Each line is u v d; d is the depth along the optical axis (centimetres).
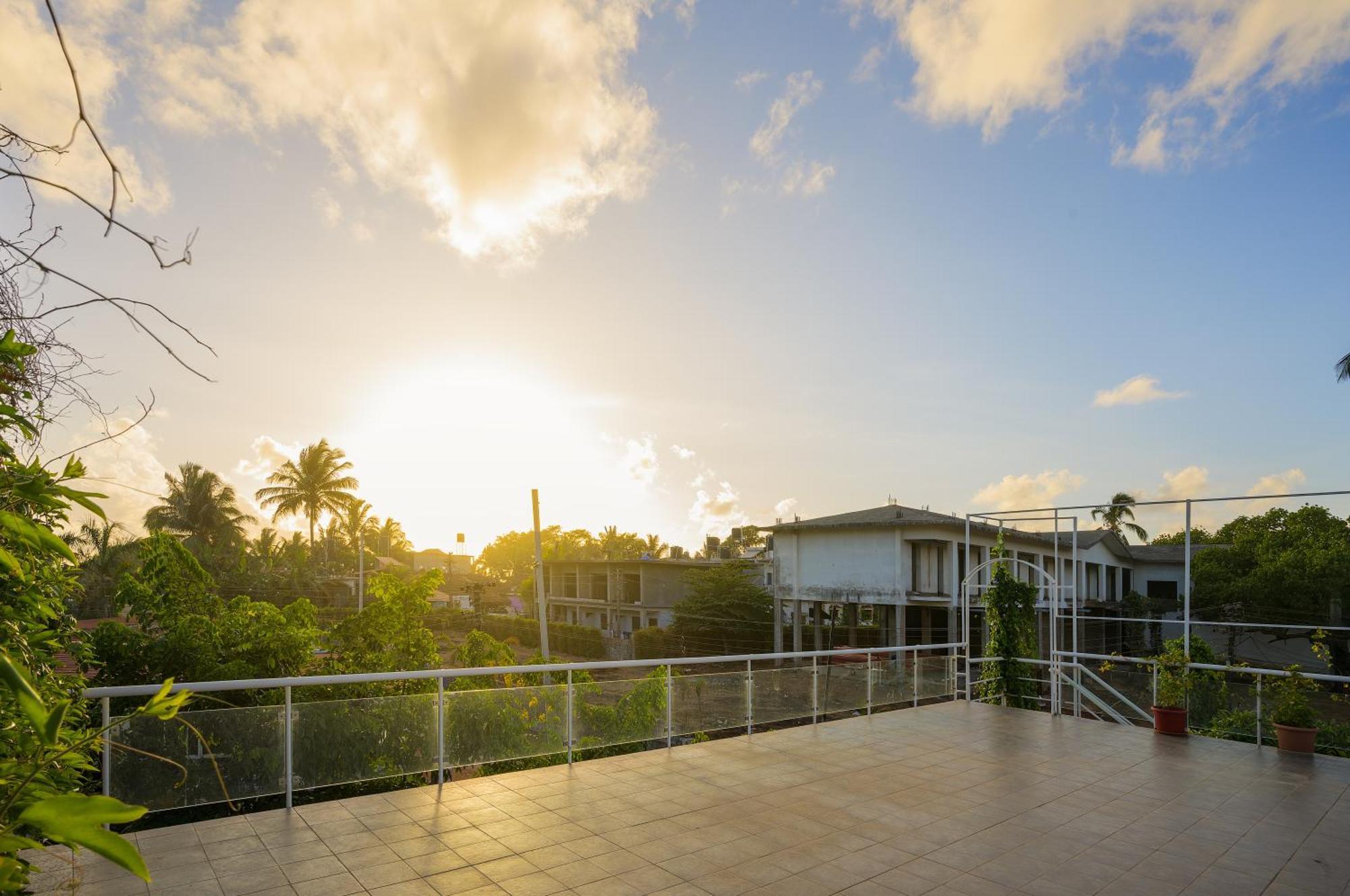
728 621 3444
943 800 586
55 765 169
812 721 895
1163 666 888
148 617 833
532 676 1030
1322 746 788
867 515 3044
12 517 153
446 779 645
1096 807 577
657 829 511
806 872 445
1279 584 2512
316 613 970
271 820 509
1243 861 477
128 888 401
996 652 1102
